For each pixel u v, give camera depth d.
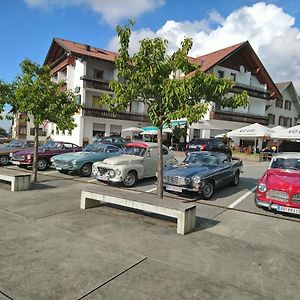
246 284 3.80
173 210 5.64
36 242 4.86
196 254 4.67
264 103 39.75
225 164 10.49
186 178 8.68
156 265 4.20
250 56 37.06
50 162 14.56
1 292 3.39
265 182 7.60
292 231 6.12
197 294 3.51
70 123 10.47
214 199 9.03
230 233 5.81
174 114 6.17
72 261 4.21
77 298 3.32
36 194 8.52
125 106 7.16
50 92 10.03
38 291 3.43
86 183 10.98
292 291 3.68
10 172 9.66
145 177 11.40
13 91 10.22
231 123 34.94
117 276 3.83
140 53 6.41
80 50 31.62
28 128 43.09
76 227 5.68
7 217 6.20
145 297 3.39
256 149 27.34
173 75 6.68
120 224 5.98
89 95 31.42
